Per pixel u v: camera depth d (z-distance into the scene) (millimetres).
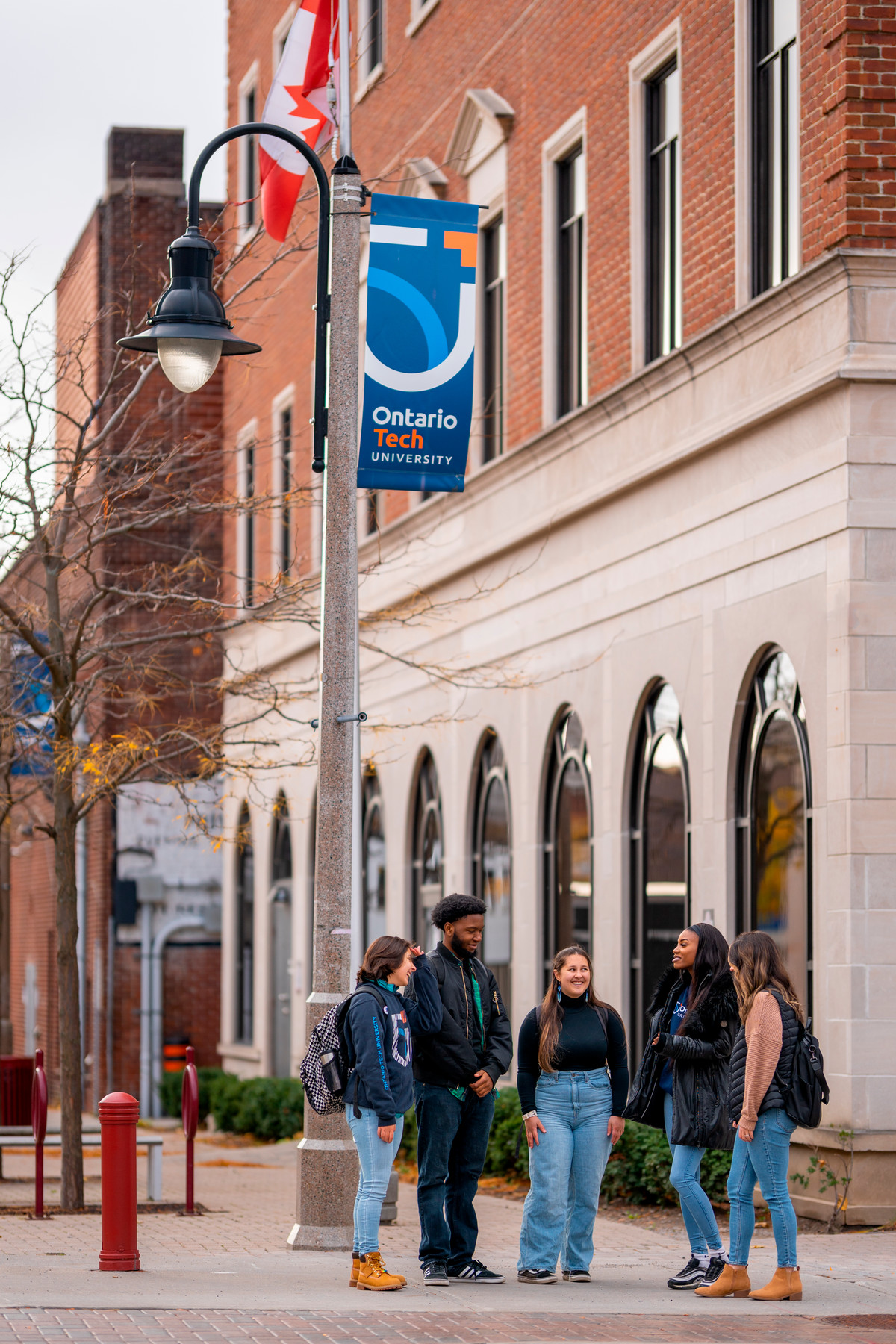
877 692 24344
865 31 24969
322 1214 21578
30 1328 15734
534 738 35625
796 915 25906
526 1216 18844
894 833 24109
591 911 32844
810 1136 24188
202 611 29234
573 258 35406
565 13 35188
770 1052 17156
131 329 28609
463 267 22594
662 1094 18719
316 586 29094
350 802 21828
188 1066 26828
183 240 21156
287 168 27406
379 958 18000
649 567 30844
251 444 31672
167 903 56344
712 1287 17906
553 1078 18828
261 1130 43188
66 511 27250
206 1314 16594
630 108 32281
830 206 25312
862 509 24547
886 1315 16906
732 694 27719
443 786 40500
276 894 52031
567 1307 17188
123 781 28078
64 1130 27375
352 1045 18047
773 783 26828
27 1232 24125
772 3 27875
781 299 26328
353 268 22641
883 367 24562
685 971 18719
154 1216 26578
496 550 37094
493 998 18891
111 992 55656
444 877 40281
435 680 39562
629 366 32250
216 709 55344
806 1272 19766
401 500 43500
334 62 27453
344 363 22516
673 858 30078
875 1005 23812
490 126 38656
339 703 21984
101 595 27250
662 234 31734
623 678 31734
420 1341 15227
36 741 28969
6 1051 50938
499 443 38969
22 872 71312
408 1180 30812
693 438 29172
